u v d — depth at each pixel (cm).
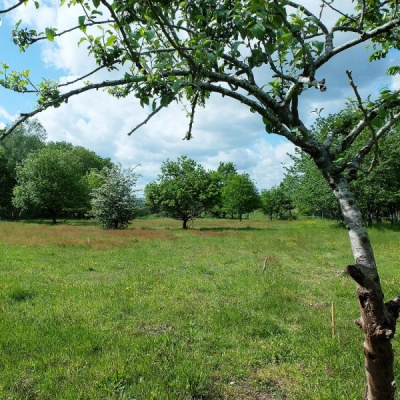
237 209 4931
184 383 433
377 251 1566
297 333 605
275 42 190
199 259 1384
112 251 1563
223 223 4572
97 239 2059
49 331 579
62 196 4284
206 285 921
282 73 212
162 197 3556
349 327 624
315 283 981
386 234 2234
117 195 3284
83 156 7931
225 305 743
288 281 956
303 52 195
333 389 430
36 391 415
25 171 4306
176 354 509
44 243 1795
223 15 199
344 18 266
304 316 680
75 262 1265
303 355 520
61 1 195
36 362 476
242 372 471
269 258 1364
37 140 5966
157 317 666
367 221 2981
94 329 595
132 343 543
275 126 205
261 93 206
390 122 208
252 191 5012
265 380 454
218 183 3772
